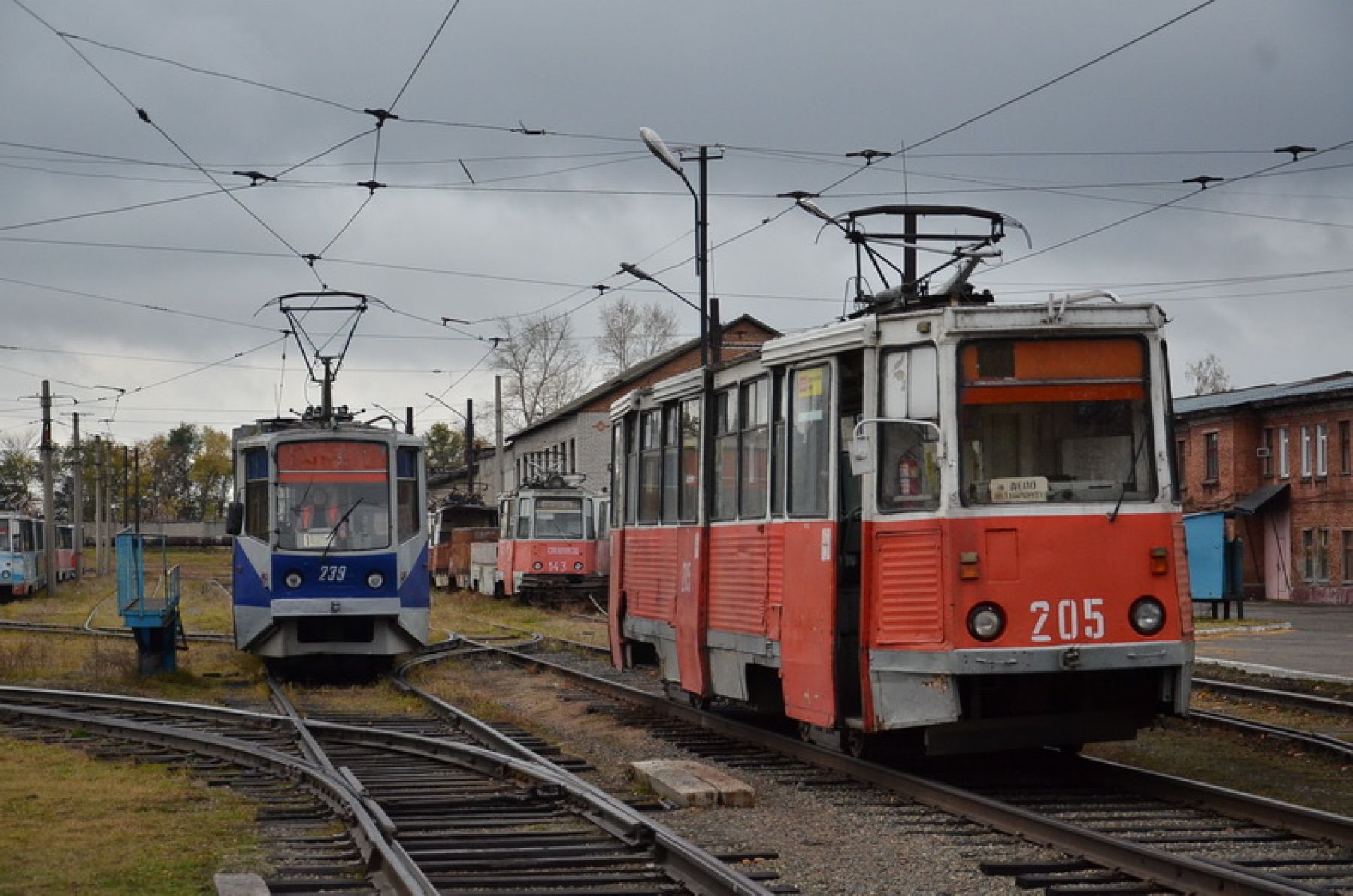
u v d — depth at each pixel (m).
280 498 22.41
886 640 11.31
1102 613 10.98
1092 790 11.41
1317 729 15.43
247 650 22.47
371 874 8.67
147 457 147.75
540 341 78.38
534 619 40.25
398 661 25.50
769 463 13.48
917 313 11.38
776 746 13.97
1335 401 50.38
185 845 9.55
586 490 46.84
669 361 65.94
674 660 16.28
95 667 22.84
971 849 9.36
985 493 11.01
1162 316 11.35
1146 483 11.21
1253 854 9.00
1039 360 11.20
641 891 8.29
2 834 9.91
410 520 22.92
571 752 14.52
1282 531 53.38
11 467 127.88
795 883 8.52
